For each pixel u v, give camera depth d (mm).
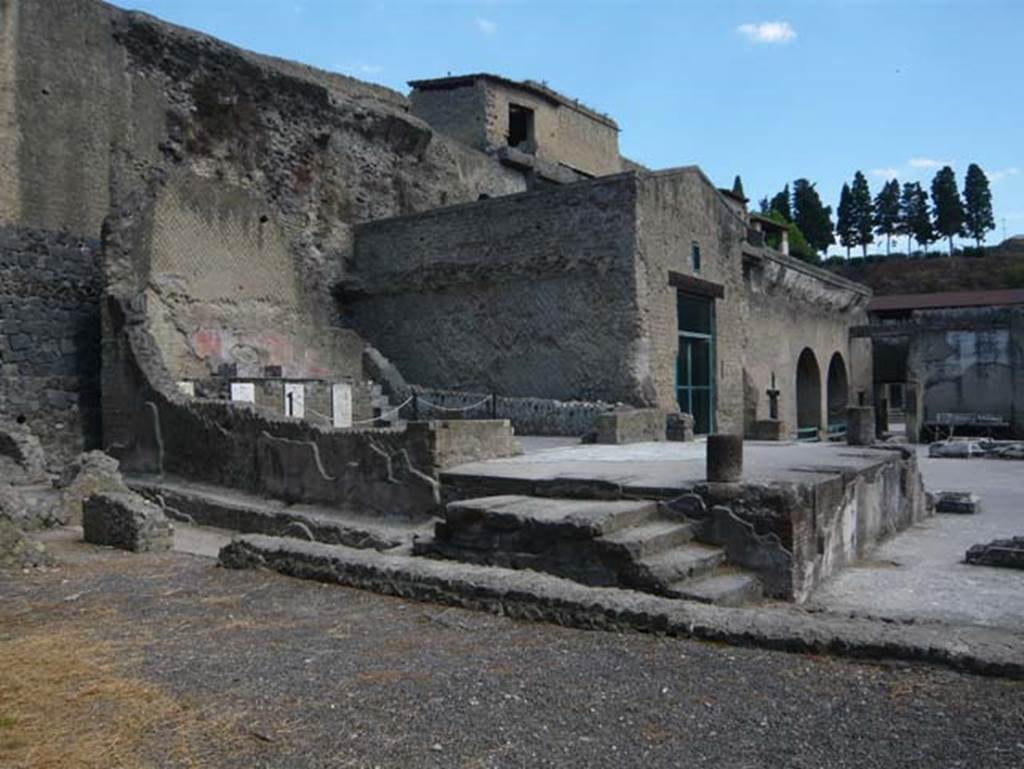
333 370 21125
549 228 19719
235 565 7984
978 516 12945
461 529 8164
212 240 18578
